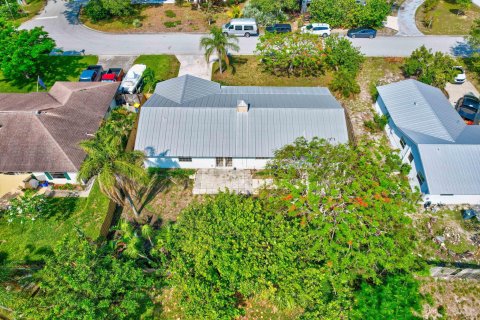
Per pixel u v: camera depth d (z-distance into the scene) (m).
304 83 47.66
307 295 22.47
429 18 61.38
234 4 66.25
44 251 29.27
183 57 52.44
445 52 53.41
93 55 53.03
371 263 23.28
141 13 63.84
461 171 30.86
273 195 28.58
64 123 35.91
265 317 25.38
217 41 45.19
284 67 49.97
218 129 34.91
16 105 37.41
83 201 33.25
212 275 23.16
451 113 37.19
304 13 62.09
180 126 35.03
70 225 31.08
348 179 26.38
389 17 62.53
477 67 47.97
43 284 22.73
